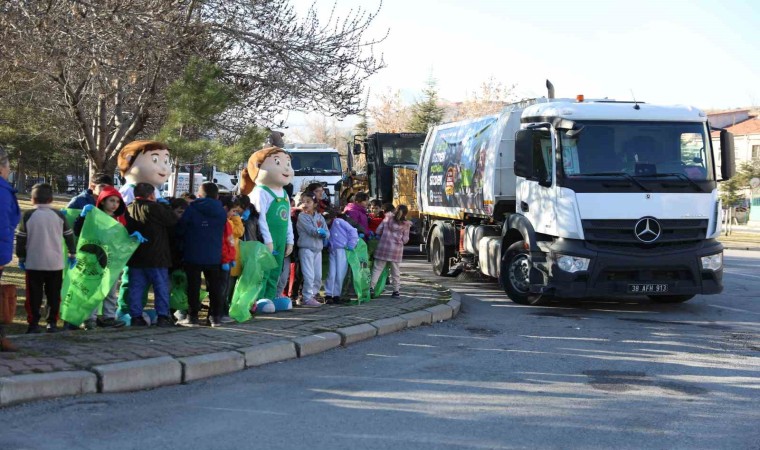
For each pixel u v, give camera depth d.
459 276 17.11
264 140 12.12
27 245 8.20
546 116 12.11
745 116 71.06
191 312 9.15
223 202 9.87
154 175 9.53
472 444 5.30
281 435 5.39
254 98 12.59
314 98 12.70
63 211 8.88
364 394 6.64
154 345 7.54
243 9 12.10
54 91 12.36
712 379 7.53
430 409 6.20
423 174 18.44
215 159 11.58
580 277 11.48
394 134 24.09
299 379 7.14
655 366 8.09
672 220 11.62
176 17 11.60
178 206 9.84
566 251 11.49
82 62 10.88
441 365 7.94
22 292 11.40
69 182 69.81
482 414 6.09
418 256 23.80
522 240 12.92
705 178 11.93
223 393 6.54
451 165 16.42
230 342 7.96
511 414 6.12
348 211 12.41
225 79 12.23
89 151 12.43
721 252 11.91
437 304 11.53
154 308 9.87
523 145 12.01
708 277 11.81
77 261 8.44
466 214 15.56
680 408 6.42
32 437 5.14
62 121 13.12
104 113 12.41
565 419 6.01
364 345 8.91
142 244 8.80
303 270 11.16
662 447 5.35
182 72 11.44
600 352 8.80
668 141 11.98
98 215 8.39
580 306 12.66
